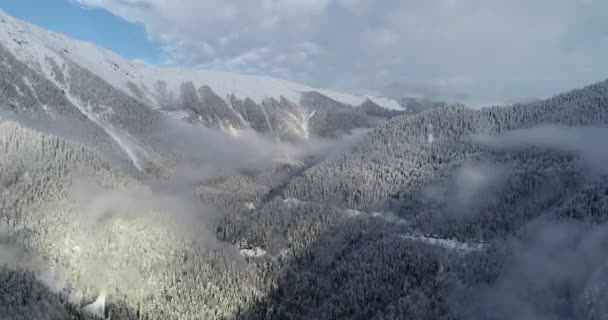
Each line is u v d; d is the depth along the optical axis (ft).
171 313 590.14
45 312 525.75
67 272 608.60
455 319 587.27
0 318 495.82
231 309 628.28
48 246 626.23
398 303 625.82
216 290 653.30
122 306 587.27
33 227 650.43
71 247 645.10
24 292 535.60
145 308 591.78
